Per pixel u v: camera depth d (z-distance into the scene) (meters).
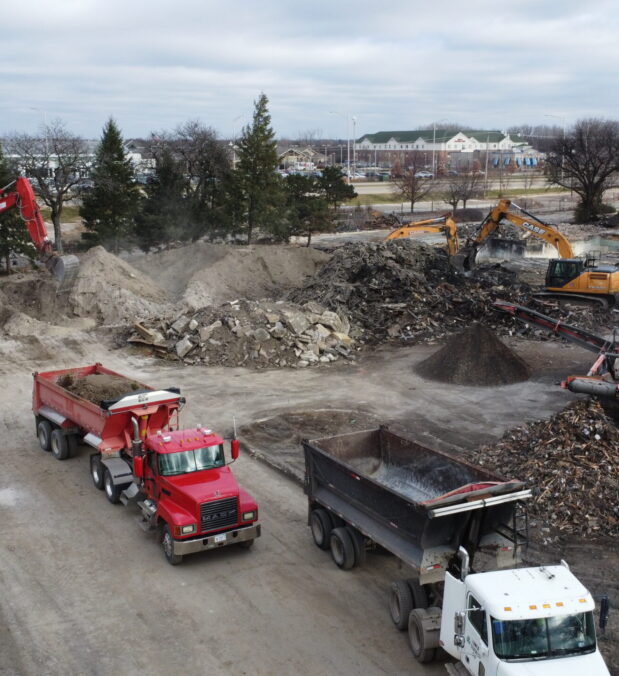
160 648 11.78
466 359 27.66
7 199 31.52
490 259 58.38
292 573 14.23
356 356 31.30
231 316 31.94
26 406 25.06
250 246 50.94
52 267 30.19
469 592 9.91
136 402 17.20
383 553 15.00
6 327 34.44
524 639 9.18
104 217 56.91
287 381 27.86
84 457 20.44
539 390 26.08
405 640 12.02
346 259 40.72
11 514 16.80
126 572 14.25
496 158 177.62
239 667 11.29
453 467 14.08
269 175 59.69
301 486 18.39
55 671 11.19
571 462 17.11
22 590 13.54
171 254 49.94
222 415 23.91
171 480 14.86
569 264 37.56
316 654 11.62
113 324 36.84
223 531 14.54
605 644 11.60
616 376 22.89
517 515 12.12
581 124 119.25
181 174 60.38
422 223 44.38
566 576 10.06
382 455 16.06
